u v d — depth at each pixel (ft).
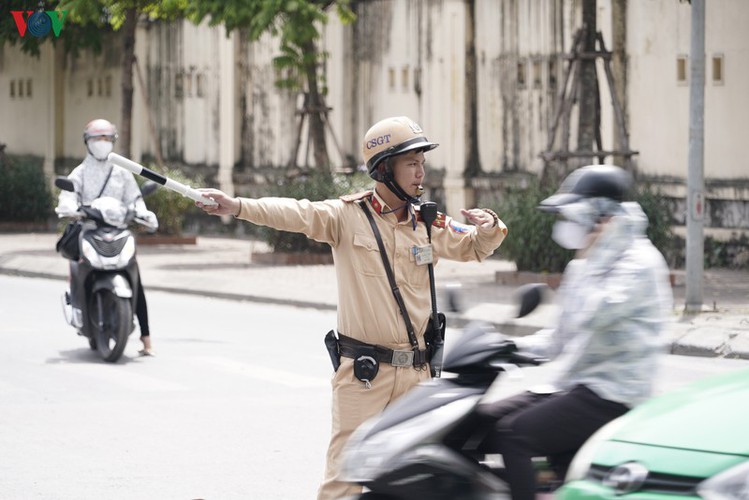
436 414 35.53
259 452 61.93
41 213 232.32
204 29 223.71
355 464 35.37
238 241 205.36
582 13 148.36
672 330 96.58
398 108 188.75
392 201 40.29
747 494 29.04
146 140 236.63
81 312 89.92
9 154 269.23
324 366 87.61
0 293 136.98
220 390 78.18
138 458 60.70
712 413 32.17
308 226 39.96
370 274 39.83
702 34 106.73
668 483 30.42
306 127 205.16
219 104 221.25
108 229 88.89
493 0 174.81
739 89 146.20
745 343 90.48
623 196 39.34
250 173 217.15
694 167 106.42
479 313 107.14
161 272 150.51
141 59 237.45
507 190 172.86
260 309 122.93
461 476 35.42
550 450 37.17
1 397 75.77
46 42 253.85
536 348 39.34
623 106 158.10
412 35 185.78
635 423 33.12
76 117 252.62
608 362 37.76
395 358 39.81
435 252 40.91
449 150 179.73
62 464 59.57
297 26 157.79
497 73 174.91
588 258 39.04
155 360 90.02
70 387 79.15
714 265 149.28
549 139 143.13
